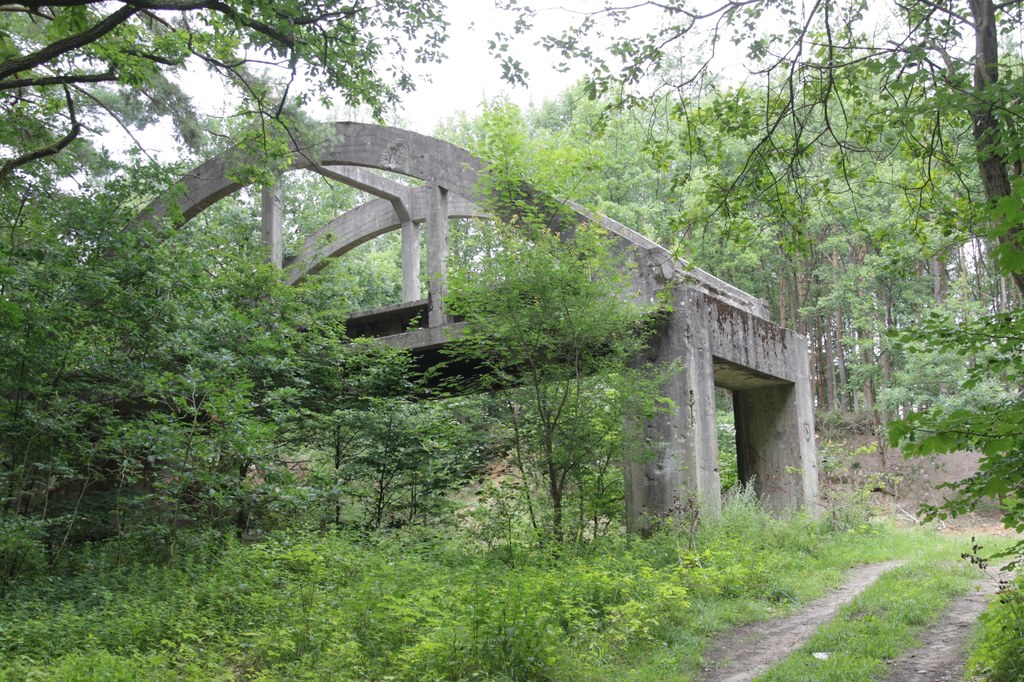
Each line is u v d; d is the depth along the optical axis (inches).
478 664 289.9
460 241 962.7
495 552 488.1
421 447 581.0
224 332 573.6
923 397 1072.8
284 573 389.7
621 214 1095.6
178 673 289.7
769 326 711.7
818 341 1432.1
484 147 568.4
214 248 677.3
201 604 371.2
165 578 406.6
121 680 269.4
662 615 372.8
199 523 525.0
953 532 866.1
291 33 458.3
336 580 384.8
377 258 1523.1
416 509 590.9
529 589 320.8
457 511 599.8
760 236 348.8
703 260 1090.1
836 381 1539.1
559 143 565.3
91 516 551.2
